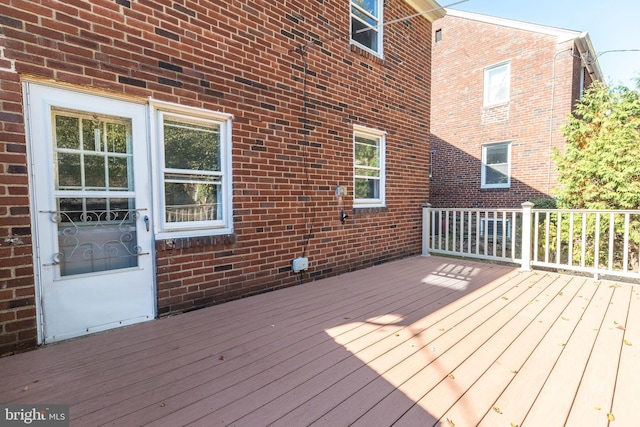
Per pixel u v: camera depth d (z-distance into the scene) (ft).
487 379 6.63
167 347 8.04
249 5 11.87
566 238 20.74
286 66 13.15
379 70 17.69
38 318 8.04
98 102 8.84
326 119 14.88
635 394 6.11
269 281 12.84
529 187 30.60
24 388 6.27
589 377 6.69
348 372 6.89
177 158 10.50
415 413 5.60
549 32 28.84
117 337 8.64
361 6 16.93
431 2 20.20
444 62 36.37
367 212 17.22
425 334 8.79
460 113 35.22
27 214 7.82
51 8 7.97
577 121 20.51
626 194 18.47
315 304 11.24
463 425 5.31
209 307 10.98
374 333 8.85
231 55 11.41
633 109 18.76
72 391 6.19
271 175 12.82
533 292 12.70
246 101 11.90
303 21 13.75
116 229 9.35
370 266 17.52
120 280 9.34
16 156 7.63
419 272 16.10
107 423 5.31
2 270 7.52
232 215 11.68
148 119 9.74
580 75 30.71
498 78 32.53
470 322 9.62
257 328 9.20
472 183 34.55
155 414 5.54
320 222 14.79
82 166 8.79
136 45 9.32
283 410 5.66
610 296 12.15
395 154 19.12
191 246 10.62
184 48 10.27
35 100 7.91
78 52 8.40
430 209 20.77
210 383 6.48
